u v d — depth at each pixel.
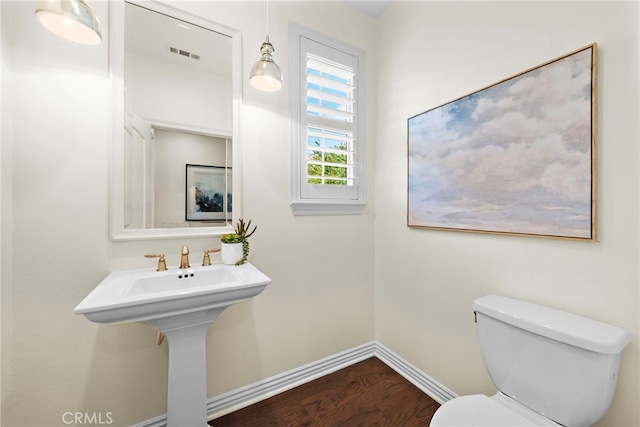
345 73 1.97
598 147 1.00
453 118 1.51
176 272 1.30
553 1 1.13
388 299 2.01
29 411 1.15
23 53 1.13
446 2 1.57
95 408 1.27
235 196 1.57
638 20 0.92
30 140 1.14
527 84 1.19
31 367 1.15
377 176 2.10
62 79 1.19
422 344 1.74
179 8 1.42
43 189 1.16
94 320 0.90
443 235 1.60
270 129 1.67
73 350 1.22
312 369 1.85
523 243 1.23
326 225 1.90
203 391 1.21
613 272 0.98
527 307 1.14
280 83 1.40
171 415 1.17
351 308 2.02
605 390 0.88
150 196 1.37
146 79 1.36
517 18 1.24
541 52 1.16
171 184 1.42
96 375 1.26
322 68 1.89
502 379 1.12
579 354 0.91
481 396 1.11
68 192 1.20
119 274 1.26
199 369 1.20
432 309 1.68
